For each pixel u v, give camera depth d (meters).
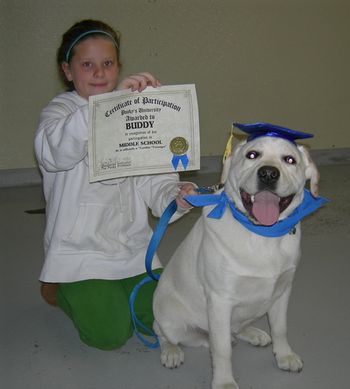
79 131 2.10
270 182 1.85
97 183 2.45
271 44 6.00
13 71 5.44
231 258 1.98
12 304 2.91
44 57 5.47
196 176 5.86
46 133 2.22
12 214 4.61
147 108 2.12
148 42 5.66
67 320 2.72
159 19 5.64
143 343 2.50
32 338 2.55
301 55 6.12
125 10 5.54
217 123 6.05
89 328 2.37
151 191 2.54
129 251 2.55
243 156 1.97
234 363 2.30
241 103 6.07
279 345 2.25
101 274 2.46
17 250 3.72
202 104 5.96
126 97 2.10
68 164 2.23
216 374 2.06
